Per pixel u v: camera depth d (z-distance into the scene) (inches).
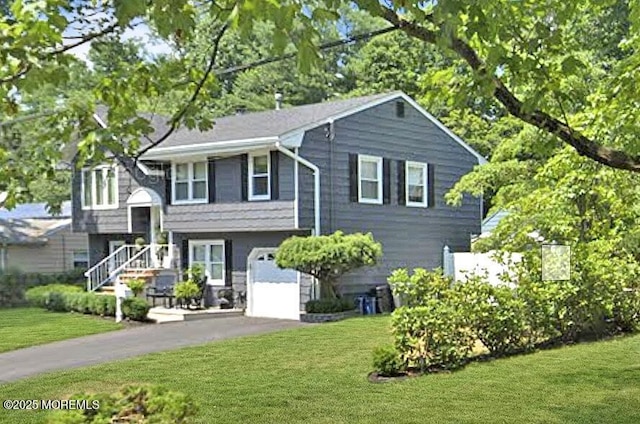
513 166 726.5
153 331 668.7
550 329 490.6
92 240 1053.2
